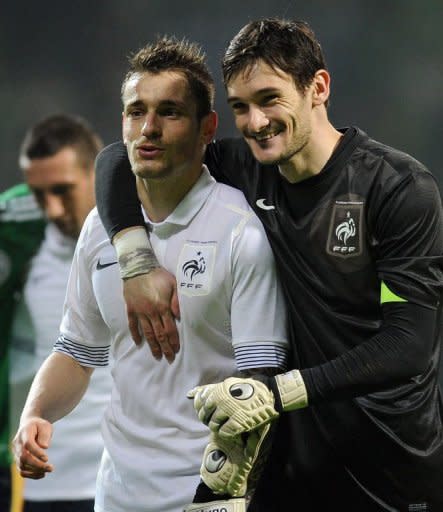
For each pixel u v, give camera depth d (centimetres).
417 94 4903
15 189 1970
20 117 4906
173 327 1278
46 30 4944
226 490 1225
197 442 1281
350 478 1287
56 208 1923
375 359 1179
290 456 1314
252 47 1196
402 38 4906
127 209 1322
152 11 4934
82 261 1362
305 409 1292
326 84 1241
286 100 1198
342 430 1270
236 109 1222
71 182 1925
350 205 1230
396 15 4900
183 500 1273
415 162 1231
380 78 4906
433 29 4906
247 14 4919
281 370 1273
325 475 1295
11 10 4931
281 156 1210
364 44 4909
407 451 1259
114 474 1320
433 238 1210
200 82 1290
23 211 1934
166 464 1284
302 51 1208
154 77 1265
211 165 1355
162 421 1292
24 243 1933
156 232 1309
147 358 1298
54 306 1934
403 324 1188
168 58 1280
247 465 1218
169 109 1265
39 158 1920
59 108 4925
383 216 1213
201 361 1284
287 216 1260
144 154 1264
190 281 1274
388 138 4891
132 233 1304
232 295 1273
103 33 4959
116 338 1329
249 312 1260
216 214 1291
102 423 1353
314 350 1256
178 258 1288
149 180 1288
